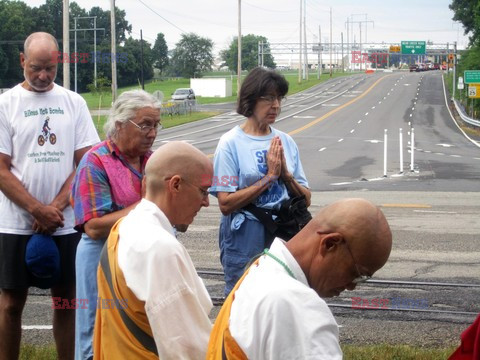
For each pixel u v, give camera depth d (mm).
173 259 2580
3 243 4367
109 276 2691
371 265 2328
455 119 53125
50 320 6707
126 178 3822
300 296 2211
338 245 2320
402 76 109875
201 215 13172
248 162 4508
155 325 2512
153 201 2812
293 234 4430
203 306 2717
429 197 16328
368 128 46188
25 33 77875
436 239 10781
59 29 88938
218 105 72688
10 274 4367
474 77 51094
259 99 4543
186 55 119562
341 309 7035
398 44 111188
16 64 73312
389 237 2338
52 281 4363
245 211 4469
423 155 29266
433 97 73312
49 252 4301
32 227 4387
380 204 15016
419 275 8438
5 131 4422
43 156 4445
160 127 3992
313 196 16578
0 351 4461
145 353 2617
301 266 2365
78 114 4617
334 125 48625
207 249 9867
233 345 2230
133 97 3861
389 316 6832
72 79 76750
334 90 88812
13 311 4445
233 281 4547
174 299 2529
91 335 3729
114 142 3871
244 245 4473
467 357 2770
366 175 21906
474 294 7629
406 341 6090
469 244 10391
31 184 4414
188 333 2521
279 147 4449
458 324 6617
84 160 3818
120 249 2660
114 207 3764
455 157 28531
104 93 63469
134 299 2590
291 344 2168
